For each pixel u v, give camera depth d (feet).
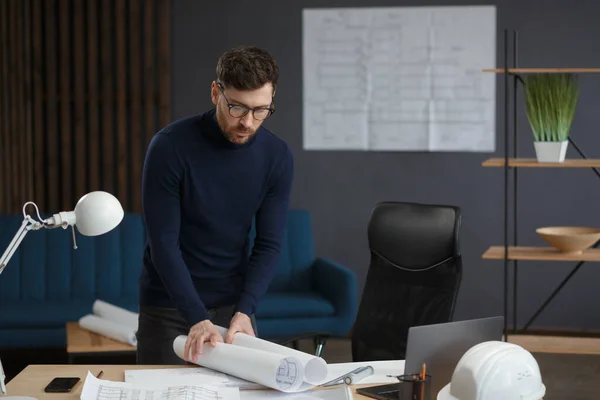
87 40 20.86
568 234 15.58
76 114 20.75
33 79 20.72
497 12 20.44
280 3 20.94
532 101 15.65
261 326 17.48
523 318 20.76
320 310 17.69
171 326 10.04
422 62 20.68
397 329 11.27
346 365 8.98
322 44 20.92
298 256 19.30
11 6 20.36
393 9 20.67
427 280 11.18
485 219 20.81
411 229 11.37
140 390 7.84
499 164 15.55
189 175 9.39
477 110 20.63
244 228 9.97
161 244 9.43
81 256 18.76
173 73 21.15
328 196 21.22
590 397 15.90
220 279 10.02
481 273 20.89
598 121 20.34
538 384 7.48
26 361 18.86
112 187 21.01
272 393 7.92
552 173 20.53
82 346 14.34
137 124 20.79
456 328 7.88
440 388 7.80
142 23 20.92
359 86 20.92
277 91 21.13
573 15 20.26
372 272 11.75
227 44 21.06
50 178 20.84
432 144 20.81
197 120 9.48
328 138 21.09
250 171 9.61
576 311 20.57
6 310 17.15
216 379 8.23
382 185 21.07
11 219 18.80
